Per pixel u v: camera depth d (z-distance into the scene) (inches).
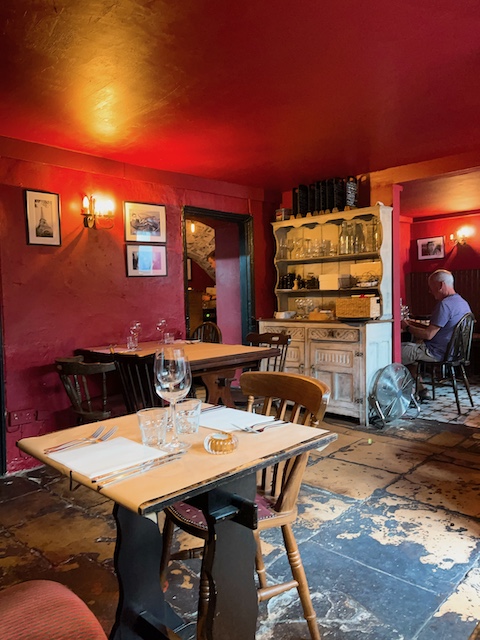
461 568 79.7
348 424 167.2
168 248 173.3
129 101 109.3
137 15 75.4
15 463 133.7
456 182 206.2
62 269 143.9
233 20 77.8
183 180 176.9
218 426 61.6
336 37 84.1
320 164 167.3
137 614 58.7
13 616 40.2
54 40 82.5
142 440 55.6
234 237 212.5
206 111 116.4
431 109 118.5
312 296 201.9
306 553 85.1
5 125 122.8
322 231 195.5
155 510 39.9
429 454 135.3
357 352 165.5
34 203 136.9
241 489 52.8
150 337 168.2
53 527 99.3
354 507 102.9
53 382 141.5
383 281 174.2
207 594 55.7
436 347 189.8
